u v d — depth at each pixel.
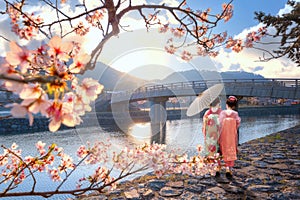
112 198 3.78
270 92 18.47
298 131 11.69
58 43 0.81
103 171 1.92
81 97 0.80
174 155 1.80
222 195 3.85
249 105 53.44
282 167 5.40
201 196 3.83
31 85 0.67
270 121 33.66
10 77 0.57
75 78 0.83
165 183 4.43
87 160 1.86
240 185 4.29
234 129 4.46
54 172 2.15
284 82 18.22
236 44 3.10
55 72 0.76
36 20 2.10
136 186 4.30
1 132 20.52
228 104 4.58
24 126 21.97
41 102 0.67
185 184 4.38
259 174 4.91
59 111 0.73
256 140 9.48
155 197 3.81
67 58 0.84
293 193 3.87
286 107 56.53
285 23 10.17
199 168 2.25
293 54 9.27
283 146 7.98
